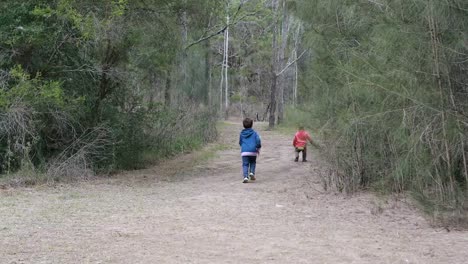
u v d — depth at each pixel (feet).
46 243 20.35
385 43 24.89
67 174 38.93
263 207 28.99
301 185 37.04
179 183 38.91
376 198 30.35
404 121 23.90
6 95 37.37
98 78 45.06
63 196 31.91
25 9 39.40
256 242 20.95
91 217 25.70
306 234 22.43
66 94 42.34
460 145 23.47
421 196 23.61
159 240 21.12
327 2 33.24
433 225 23.62
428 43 23.73
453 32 23.21
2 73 40.04
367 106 28.96
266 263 17.92
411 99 23.94
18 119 37.73
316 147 37.42
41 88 38.06
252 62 205.67
